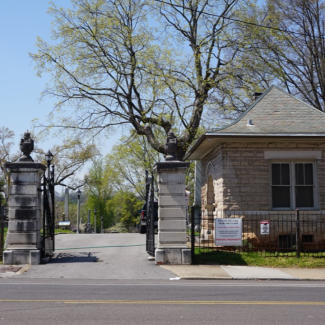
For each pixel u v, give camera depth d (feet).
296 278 43.96
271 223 58.95
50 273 45.29
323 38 104.22
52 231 57.82
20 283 39.04
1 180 144.05
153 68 91.04
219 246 57.47
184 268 48.62
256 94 76.33
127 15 94.43
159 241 51.37
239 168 59.36
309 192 60.44
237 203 58.80
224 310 27.53
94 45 93.76
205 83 92.94
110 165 171.83
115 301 29.96
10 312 26.40
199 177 95.09
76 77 95.76
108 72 94.58
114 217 240.32
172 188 51.98
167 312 26.76
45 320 24.54
